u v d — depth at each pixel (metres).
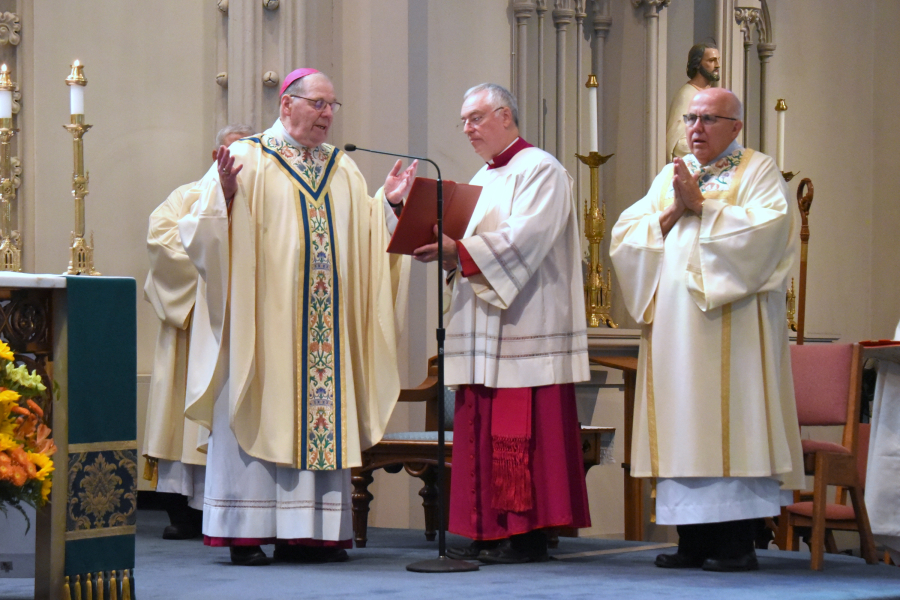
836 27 10.86
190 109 8.50
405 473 7.98
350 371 5.41
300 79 5.46
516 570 4.96
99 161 8.38
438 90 8.10
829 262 10.73
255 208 5.33
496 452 5.21
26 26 8.30
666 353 5.10
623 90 9.05
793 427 5.21
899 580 4.83
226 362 5.23
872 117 11.12
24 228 8.25
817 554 5.17
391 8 8.17
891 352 5.69
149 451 6.62
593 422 8.27
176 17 8.50
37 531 3.71
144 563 5.30
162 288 6.58
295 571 4.94
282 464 5.15
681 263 5.11
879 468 5.90
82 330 3.78
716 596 4.23
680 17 9.43
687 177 5.01
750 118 10.20
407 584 4.49
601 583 4.55
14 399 3.40
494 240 5.10
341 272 5.45
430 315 7.98
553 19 8.78
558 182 5.30
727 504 4.95
